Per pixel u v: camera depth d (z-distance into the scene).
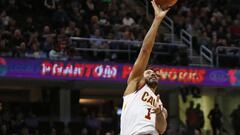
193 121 27.11
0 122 24.31
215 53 29.16
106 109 31.03
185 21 31.70
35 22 28.45
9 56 24.06
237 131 27.70
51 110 27.16
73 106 27.28
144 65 8.80
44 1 29.33
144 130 8.37
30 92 28.38
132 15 30.70
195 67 26.77
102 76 25.38
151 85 8.70
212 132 28.41
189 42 30.31
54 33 27.05
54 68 24.66
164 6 8.91
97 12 29.89
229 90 29.55
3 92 28.27
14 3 29.02
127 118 8.53
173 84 27.05
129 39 27.72
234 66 28.95
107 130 26.47
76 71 24.98
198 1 34.34
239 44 30.72
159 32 30.95
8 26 26.59
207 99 30.06
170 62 27.48
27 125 24.86
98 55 26.69
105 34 28.06
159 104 8.40
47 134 25.47
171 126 28.55
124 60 26.94
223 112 30.08
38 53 25.27
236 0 36.62
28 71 24.30
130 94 8.66
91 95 30.20
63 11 28.20
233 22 32.66
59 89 27.11
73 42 26.64
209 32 31.38
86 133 24.48
